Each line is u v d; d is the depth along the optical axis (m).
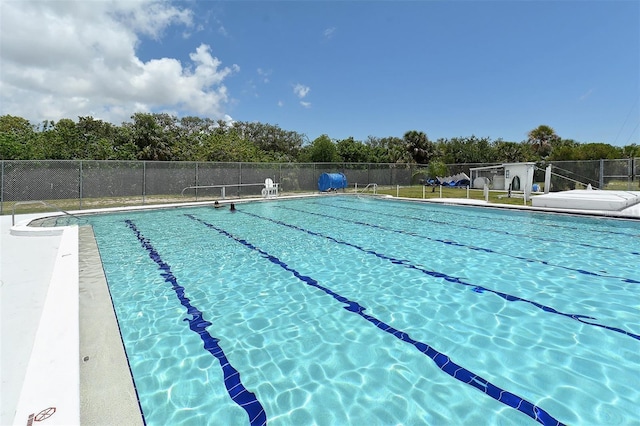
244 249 6.47
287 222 9.98
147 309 3.61
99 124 26.31
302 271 5.05
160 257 5.82
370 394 2.19
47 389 1.82
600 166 16.20
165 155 23.81
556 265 5.34
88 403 1.89
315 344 2.87
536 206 11.77
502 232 8.29
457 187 25.42
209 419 1.94
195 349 2.77
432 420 1.94
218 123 43.94
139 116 23.83
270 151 40.41
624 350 2.73
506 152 36.41
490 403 2.10
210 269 5.13
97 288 4.08
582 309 3.58
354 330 3.13
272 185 17.14
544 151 38.66
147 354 2.69
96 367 2.28
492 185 23.48
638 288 4.23
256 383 2.31
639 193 13.19
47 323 2.69
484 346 2.82
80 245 6.70
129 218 10.66
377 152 33.34
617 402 2.10
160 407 2.04
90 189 14.80
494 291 4.18
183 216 11.17
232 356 2.67
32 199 13.75
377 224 9.62
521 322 3.28
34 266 4.72
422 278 4.72
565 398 2.14
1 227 8.20
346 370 2.47
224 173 17.81
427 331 3.10
